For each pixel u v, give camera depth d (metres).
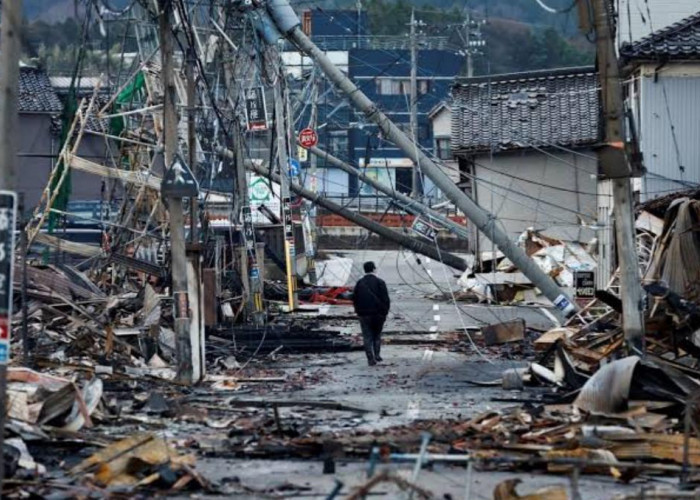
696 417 37.69
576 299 99.00
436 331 81.94
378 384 54.31
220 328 76.50
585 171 104.62
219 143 92.81
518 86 121.25
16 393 37.56
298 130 154.25
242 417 42.84
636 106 90.62
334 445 33.91
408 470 31.12
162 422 41.09
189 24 65.06
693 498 24.86
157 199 89.62
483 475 31.88
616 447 33.56
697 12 98.94
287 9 69.69
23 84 125.25
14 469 30.27
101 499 27.94
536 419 39.19
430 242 127.44
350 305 110.19
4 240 25.83
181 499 28.72
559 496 27.72
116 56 98.56
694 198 59.38
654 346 51.06
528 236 111.69
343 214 109.56
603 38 49.31
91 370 53.47
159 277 84.50
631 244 49.66
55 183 89.50
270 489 29.80
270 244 120.75
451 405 46.53
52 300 68.81
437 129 173.12
